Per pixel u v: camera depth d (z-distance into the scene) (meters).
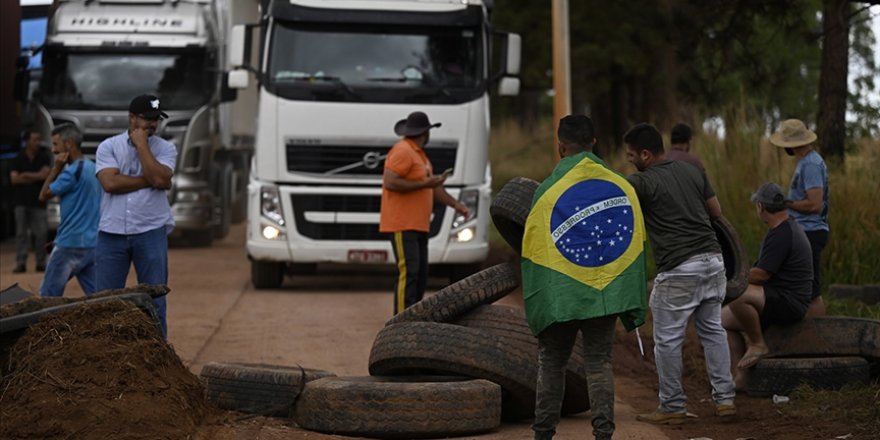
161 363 7.51
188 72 21.11
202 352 10.73
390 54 15.45
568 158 6.70
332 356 10.57
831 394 8.66
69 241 10.83
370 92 15.31
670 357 8.08
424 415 7.42
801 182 10.03
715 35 16.08
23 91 21.16
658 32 16.83
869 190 13.14
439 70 15.45
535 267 6.54
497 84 16.42
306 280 17.39
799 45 16.31
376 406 7.39
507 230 8.25
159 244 9.20
